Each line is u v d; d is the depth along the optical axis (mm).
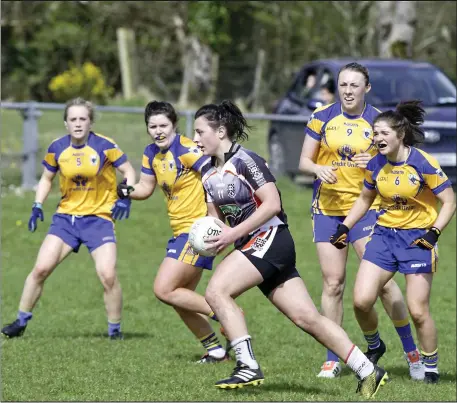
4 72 105312
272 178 20219
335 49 110500
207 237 20172
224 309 19984
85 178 27828
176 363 25203
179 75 131625
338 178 24516
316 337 20609
